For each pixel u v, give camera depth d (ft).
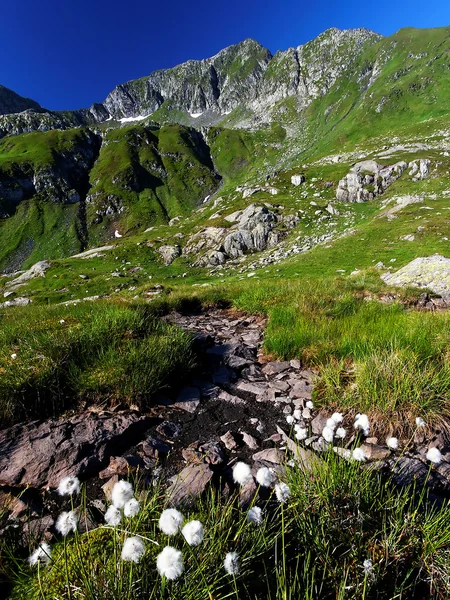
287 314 29.91
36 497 10.53
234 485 11.05
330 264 120.47
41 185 583.17
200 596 6.33
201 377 20.63
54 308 40.50
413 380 14.76
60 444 12.91
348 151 457.27
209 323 34.58
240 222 215.31
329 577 7.36
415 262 55.21
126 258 224.33
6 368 16.61
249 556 7.40
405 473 11.11
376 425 13.84
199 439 14.16
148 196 604.08
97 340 20.90
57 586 6.70
